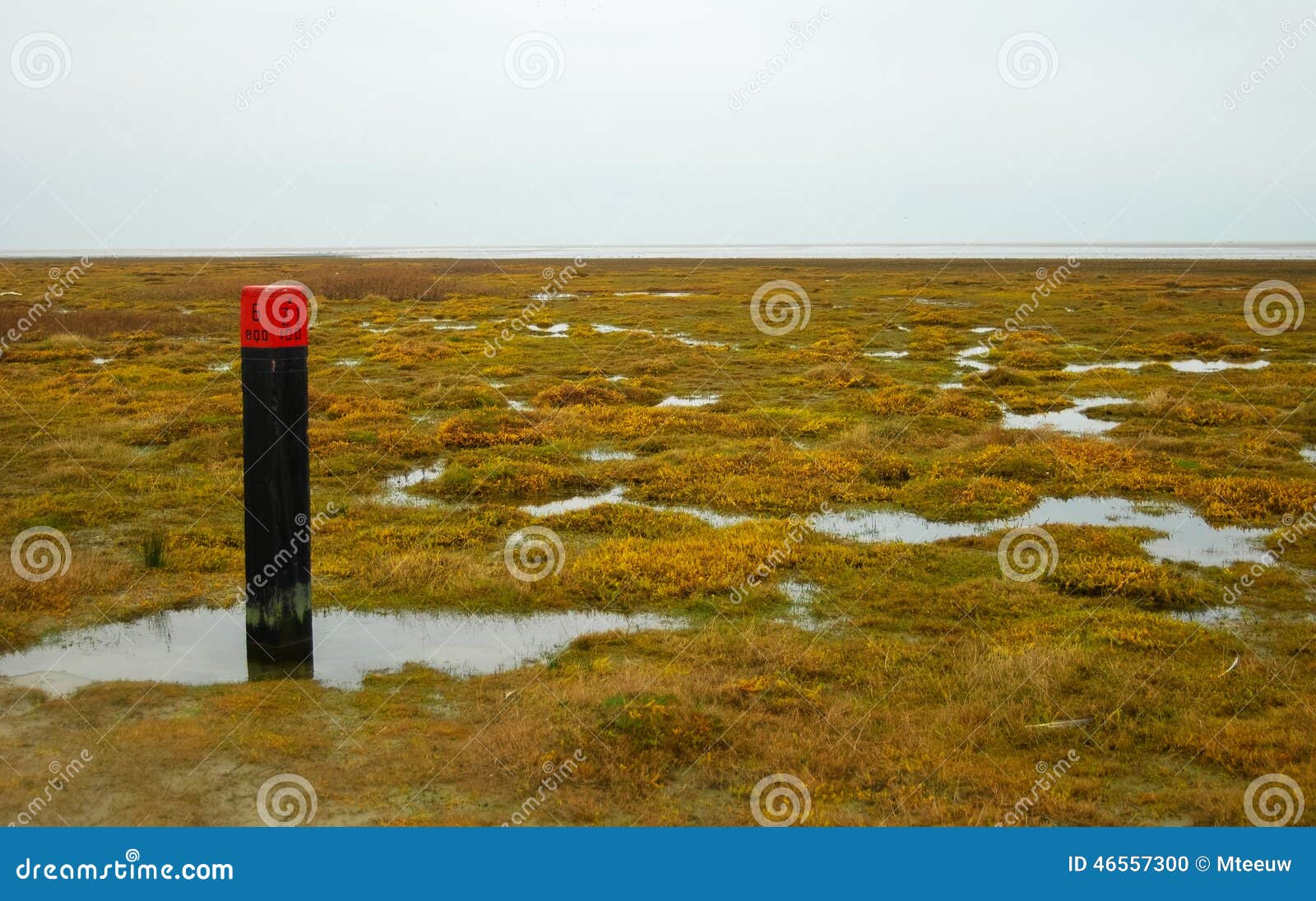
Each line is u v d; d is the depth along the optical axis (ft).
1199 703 31.55
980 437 73.46
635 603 41.96
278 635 34.94
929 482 61.87
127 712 30.40
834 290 211.82
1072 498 60.80
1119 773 27.37
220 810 24.80
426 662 35.40
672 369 108.88
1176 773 27.40
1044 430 75.51
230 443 69.97
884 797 25.79
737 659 35.35
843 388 97.60
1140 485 62.34
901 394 89.04
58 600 40.50
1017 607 41.11
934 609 41.09
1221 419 81.56
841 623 39.65
